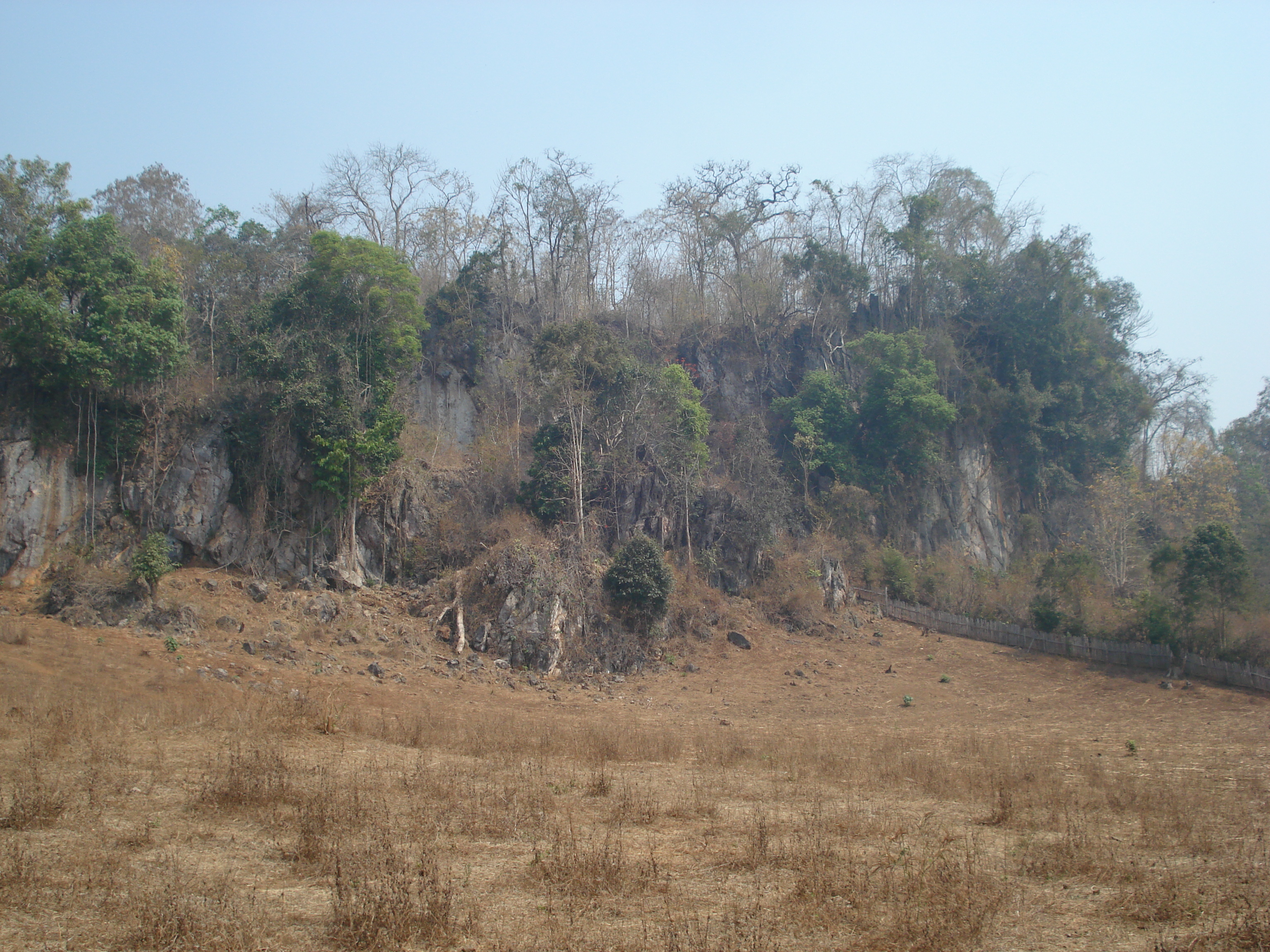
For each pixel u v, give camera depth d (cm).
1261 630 3491
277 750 1709
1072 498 5397
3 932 831
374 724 2192
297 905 941
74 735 1745
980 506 5222
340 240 3831
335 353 3628
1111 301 6197
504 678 3180
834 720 2909
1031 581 4506
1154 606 3697
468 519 3956
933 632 4253
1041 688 3500
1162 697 3275
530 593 3431
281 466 3559
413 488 3903
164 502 3372
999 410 5375
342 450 3478
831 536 4606
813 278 5559
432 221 5525
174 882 983
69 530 3216
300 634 3091
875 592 4484
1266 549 4759
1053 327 5475
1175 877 1133
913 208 5581
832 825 1373
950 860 1165
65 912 887
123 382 3322
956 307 5728
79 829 1175
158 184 5416
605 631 3544
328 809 1286
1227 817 1516
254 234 5044
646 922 928
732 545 4284
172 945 802
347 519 3591
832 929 909
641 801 1498
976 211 5844
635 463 4197
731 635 3869
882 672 3700
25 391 3222
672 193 5988
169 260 4066
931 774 1814
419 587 3684
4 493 3080
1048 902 1041
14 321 3080
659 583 3656
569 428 4028
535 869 1075
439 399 4744
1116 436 5638
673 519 4228
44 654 2470
